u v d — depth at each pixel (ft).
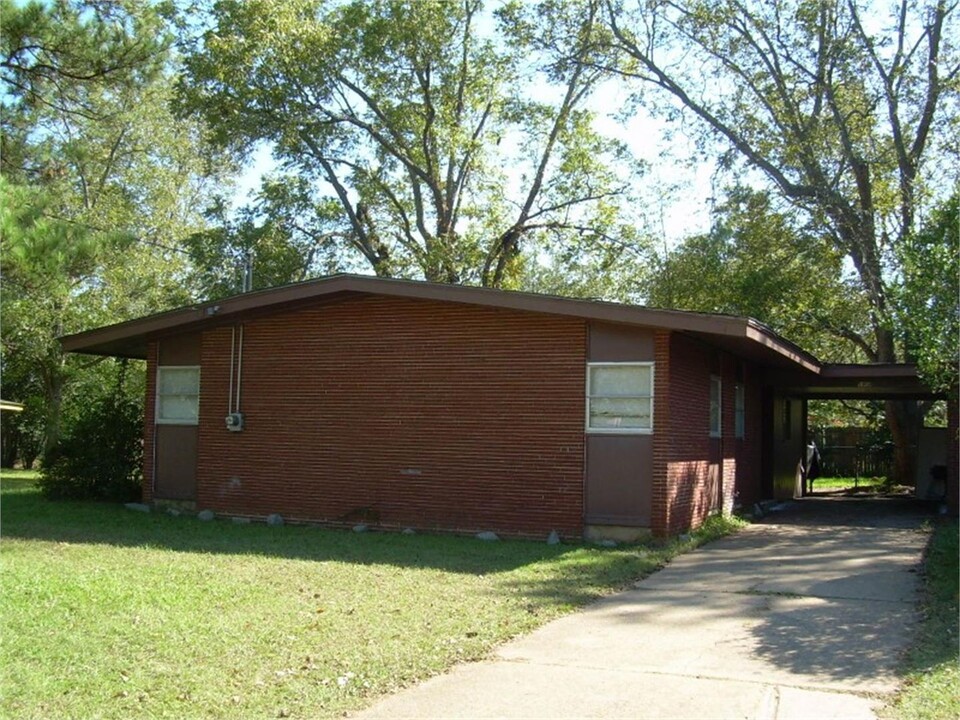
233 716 19.43
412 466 48.03
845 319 87.51
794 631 27.22
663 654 24.72
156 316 52.95
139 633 25.05
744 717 19.83
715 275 85.81
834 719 19.72
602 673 22.94
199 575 33.83
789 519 57.47
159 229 112.16
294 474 50.93
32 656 22.89
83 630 25.29
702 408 49.14
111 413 62.39
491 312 46.85
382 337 49.29
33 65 54.90
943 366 39.93
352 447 49.57
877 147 84.58
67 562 36.22
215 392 53.42
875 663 23.84
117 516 52.19
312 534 46.42
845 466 106.83
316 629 26.04
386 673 22.33
